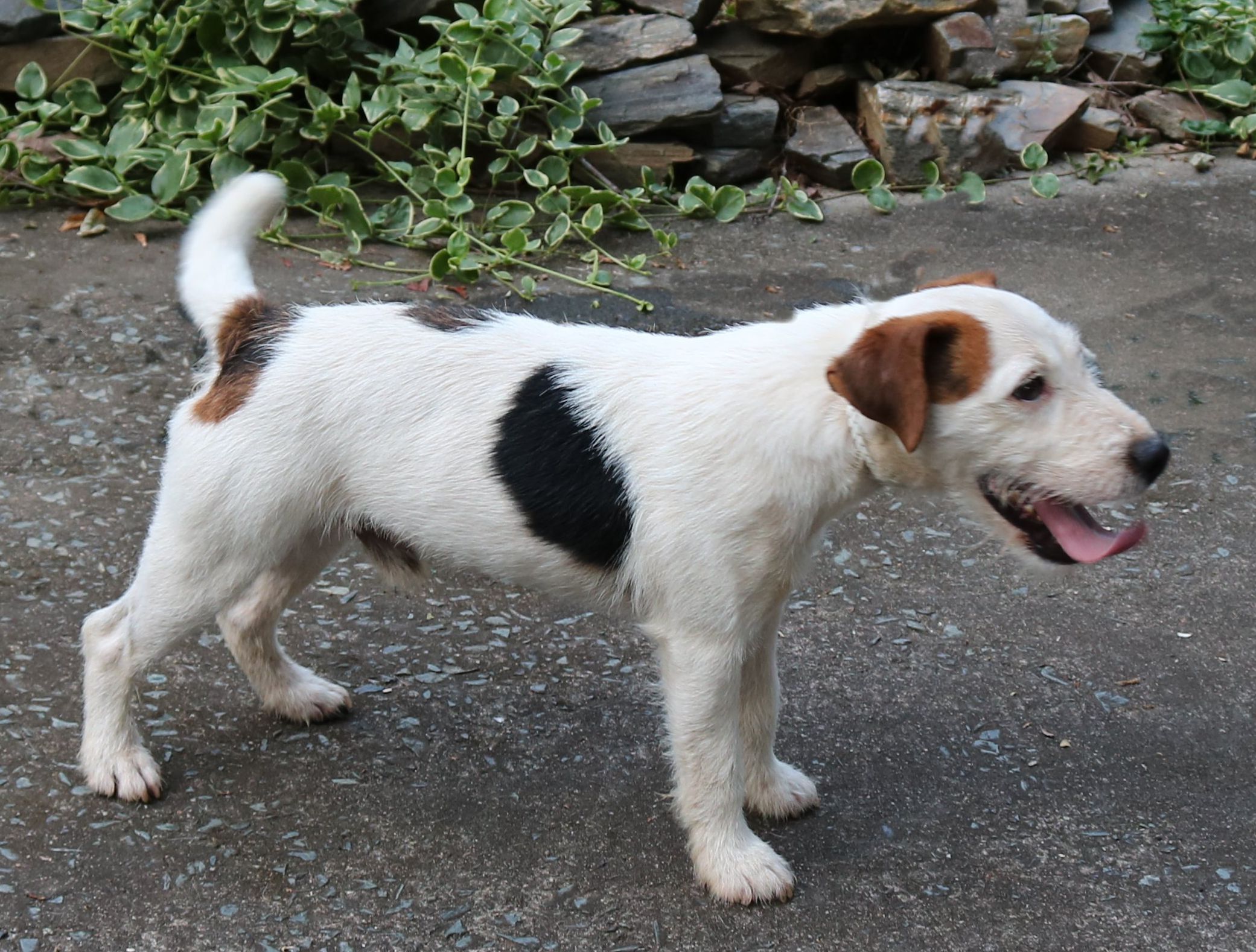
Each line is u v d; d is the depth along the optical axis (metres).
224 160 2.55
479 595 1.93
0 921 1.61
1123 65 3.18
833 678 1.86
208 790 1.72
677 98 2.78
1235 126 3.04
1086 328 2.35
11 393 2.11
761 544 1.62
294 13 2.59
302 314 1.70
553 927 1.64
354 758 1.76
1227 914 1.66
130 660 1.70
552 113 2.69
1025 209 2.81
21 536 1.94
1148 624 1.93
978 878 1.69
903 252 2.62
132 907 1.63
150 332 2.22
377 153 2.72
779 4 2.88
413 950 1.62
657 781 1.75
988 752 1.79
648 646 1.88
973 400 1.58
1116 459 1.57
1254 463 2.13
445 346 1.68
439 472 1.66
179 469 1.67
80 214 2.52
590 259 2.53
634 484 1.63
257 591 1.75
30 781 1.71
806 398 1.61
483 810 1.72
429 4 2.80
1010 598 1.96
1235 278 2.54
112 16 2.60
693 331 2.29
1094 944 1.64
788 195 2.76
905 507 2.07
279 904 1.64
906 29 3.03
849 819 1.73
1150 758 1.79
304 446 1.67
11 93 2.68
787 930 1.64
